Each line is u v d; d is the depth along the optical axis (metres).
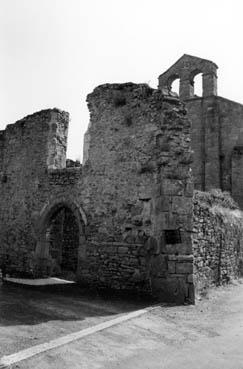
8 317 7.02
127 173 11.29
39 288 10.73
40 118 14.37
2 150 15.85
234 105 24.73
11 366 4.61
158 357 5.36
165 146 10.45
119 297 9.73
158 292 9.74
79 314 7.57
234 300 10.06
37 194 13.76
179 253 9.77
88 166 12.34
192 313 8.34
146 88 11.31
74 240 16.16
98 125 12.32
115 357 5.26
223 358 5.42
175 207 10.02
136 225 10.78
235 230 15.02
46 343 5.52
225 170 24.14
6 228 14.73
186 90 25.75
